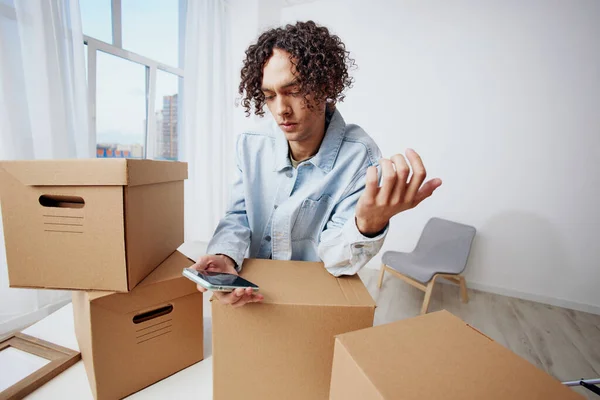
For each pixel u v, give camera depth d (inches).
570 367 56.9
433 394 10.6
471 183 88.0
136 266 19.7
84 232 18.5
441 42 86.4
